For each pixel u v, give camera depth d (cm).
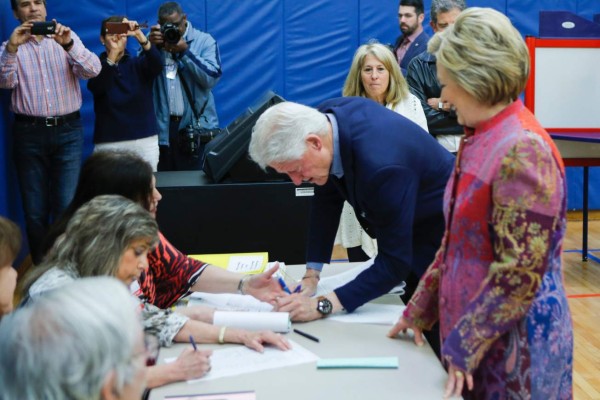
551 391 140
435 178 186
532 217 129
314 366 159
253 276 208
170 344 175
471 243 143
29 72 432
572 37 456
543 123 462
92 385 80
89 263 157
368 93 356
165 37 462
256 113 327
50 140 443
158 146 489
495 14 135
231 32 566
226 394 146
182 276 208
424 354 165
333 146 179
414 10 481
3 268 144
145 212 166
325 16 572
